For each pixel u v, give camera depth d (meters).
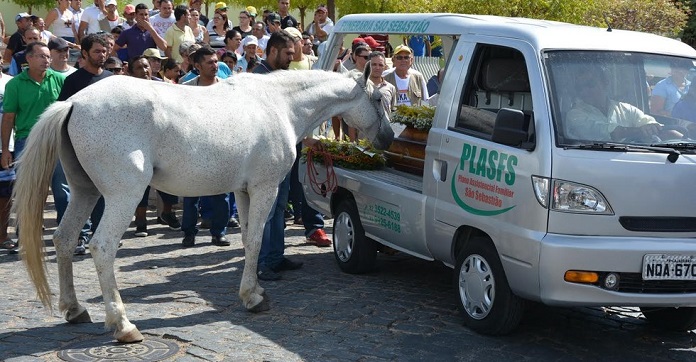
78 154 6.20
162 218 11.12
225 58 12.70
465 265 6.88
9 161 9.45
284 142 7.14
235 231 11.07
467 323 6.86
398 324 7.00
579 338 6.84
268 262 8.62
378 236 8.16
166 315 7.11
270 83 7.23
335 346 6.41
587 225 6.03
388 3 20.69
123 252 9.62
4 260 9.09
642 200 6.09
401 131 8.52
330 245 10.09
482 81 7.09
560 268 5.95
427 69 11.43
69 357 5.99
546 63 6.51
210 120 6.62
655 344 6.80
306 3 26.20
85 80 9.03
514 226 6.27
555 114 6.25
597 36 6.94
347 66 11.85
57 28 16.28
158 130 6.33
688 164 6.22
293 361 6.05
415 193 7.49
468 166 6.80
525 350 6.47
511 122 6.25
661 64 6.85
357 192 8.33
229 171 6.78
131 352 6.13
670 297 6.07
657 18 20.50
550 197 6.04
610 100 6.50
